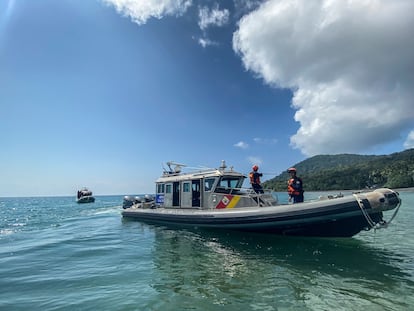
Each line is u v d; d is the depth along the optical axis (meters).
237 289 5.04
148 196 21.39
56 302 4.60
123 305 4.41
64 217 21.08
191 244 9.05
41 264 7.12
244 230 9.70
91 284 5.46
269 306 4.32
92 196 50.44
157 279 5.67
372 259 6.98
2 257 7.98
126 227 14.05
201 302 4.48
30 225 16.19
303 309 4.21
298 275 5.79
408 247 8.30
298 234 8.95
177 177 13.91
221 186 11.62
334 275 5.77
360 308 4.23
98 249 8.82
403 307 4.25
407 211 20.91
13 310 4.31
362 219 7.84
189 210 12.32
